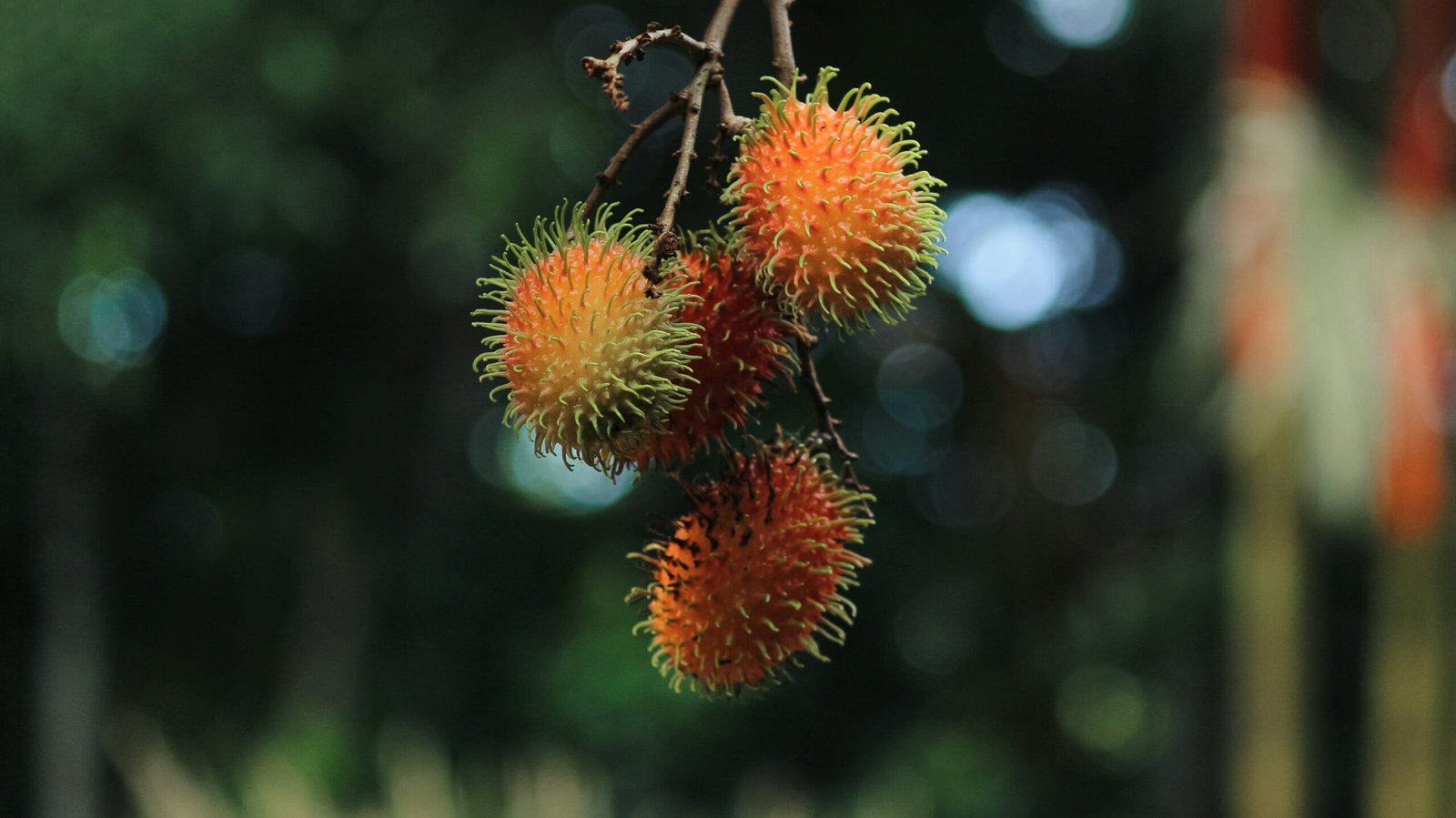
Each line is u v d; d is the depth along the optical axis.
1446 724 4.84
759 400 1.92
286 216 8.79
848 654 13.18
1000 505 14.82
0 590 10.52
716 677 1.97
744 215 1.79
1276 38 4.47
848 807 10.96
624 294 1.69
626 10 10.60
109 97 8.05
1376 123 9.19
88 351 8.75
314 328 11.20
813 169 1.74
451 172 9.25
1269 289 4.25
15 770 10.61
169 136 8.27
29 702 10.56
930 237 1.77
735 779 12.13
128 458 11.02
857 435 14.61
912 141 1.79
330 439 11.73
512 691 12.45
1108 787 12.85
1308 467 4.43
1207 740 9.73
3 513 9.86
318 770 8.62
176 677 11.79
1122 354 12.95
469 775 10.69
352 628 11.62
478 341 12.27
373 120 9.21
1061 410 14.46
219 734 11.16
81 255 8.16
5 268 8.25
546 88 9.66
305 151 8.98
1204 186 5.01
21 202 8.21
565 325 1.68
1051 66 11.62
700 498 1.97
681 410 1.82
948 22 11.06
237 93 8.50
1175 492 12.77
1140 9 10.34
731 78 10.86
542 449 1.76
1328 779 9.98
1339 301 4.16
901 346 14.29
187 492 11.55
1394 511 4.41
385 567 12.38
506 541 13.14
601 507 13.52
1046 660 12.47
